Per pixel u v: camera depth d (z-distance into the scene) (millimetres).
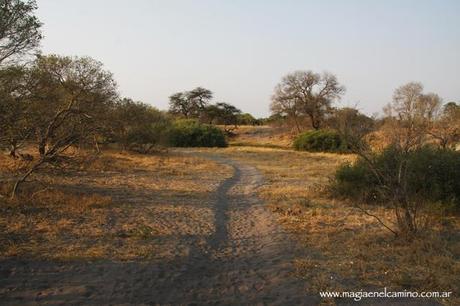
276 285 6180
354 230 9258
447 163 10961
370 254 7328
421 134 10930
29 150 20125
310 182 18516
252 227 10039
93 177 16703
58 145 11797
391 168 10227
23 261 6699
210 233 9242
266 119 92438
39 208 10141
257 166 26719
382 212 11078
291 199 13523
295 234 9039
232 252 7980
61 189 12898
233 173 22062
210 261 7383
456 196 10742
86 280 6113
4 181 12852
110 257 7145
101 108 16250
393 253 7395
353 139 9055
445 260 6809
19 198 10688
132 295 5684
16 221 8844
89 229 8734
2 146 12016
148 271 6605
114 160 22922
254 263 7289
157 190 14781
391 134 10805
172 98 87562
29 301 5340
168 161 25844
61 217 9516
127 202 12016
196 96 87000
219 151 42125
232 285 6223
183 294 5832
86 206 10648
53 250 7270
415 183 10766
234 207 12523
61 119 11875
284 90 64875
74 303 5344
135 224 9461
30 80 11117
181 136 50188
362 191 12828
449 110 24672
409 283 6062
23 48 10742
